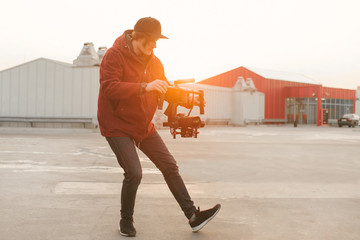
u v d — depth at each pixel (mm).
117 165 6742
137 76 2779
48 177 5441
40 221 3268
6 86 19172
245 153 9391
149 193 4520
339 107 43156
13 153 8195
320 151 10297
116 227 3146
